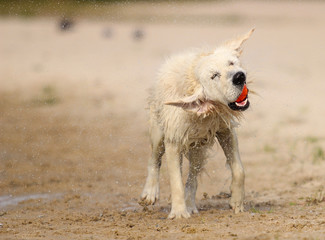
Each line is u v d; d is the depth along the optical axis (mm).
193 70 10742
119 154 17859
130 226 10430
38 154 17875
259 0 74562
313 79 29906
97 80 29828
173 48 40656
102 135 20266
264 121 21484
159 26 56219
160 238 9242
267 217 10562
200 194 13555
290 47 41719
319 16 62062
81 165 16625
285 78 29859
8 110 24188
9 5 65500
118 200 13234
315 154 16266
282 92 26500
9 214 11992
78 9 64812
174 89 11047
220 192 13352
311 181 14031
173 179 11180
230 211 11336
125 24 58438
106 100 25641
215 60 10391
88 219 11250
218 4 70562
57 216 11680
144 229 10070
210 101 10523
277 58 36531
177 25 56719
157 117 11930
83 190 14133
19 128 21312
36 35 51281
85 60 36531
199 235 9297
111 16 62438
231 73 10047
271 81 28906
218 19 60156
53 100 25766
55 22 60156
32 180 15070
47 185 14617
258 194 13156
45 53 40438
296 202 12156
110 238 9375
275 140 18766
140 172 15875
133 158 17391
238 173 11164
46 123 22078
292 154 16703
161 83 11492
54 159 17328
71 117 22969
